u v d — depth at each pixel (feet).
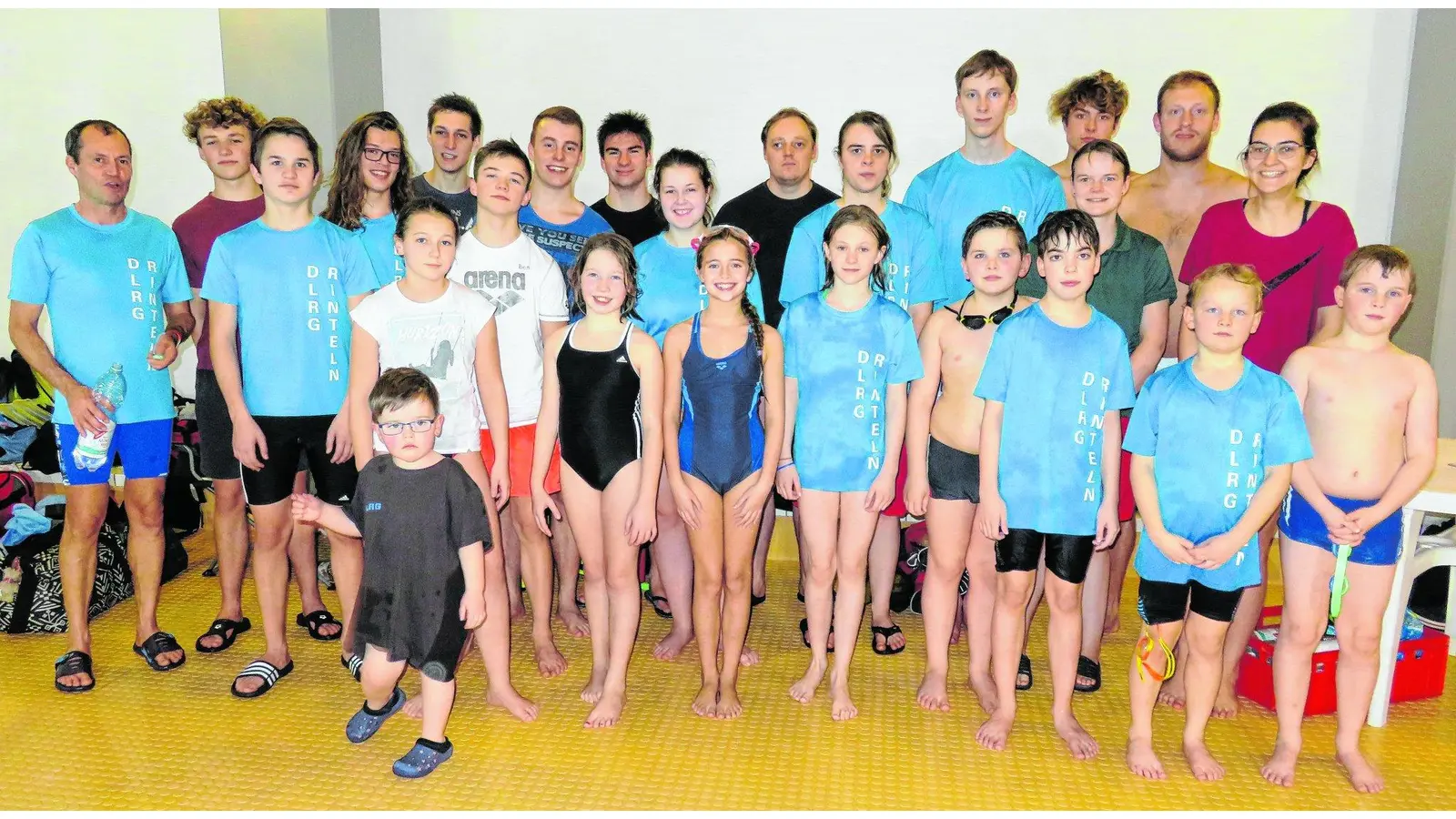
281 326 8.23
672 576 9.29
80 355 8.40
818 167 13.12
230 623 9.62
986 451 7.52
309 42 12.44
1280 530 7.36
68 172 14.42
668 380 7.85
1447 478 8.13
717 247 7.45
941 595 8.26
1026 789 7.02
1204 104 10.03
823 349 7.89
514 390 8.63
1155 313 8.59
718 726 7.97
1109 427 7.42
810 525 8.06
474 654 9.46
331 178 9.31
